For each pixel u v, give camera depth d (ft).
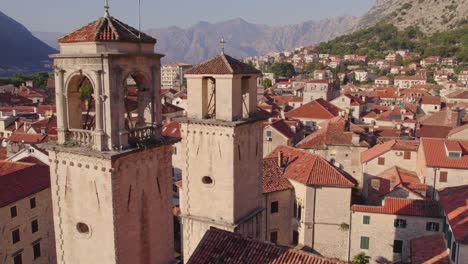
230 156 120.78
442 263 129.59
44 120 320.70
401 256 162.40
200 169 126.93
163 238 92.99
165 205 92.27
